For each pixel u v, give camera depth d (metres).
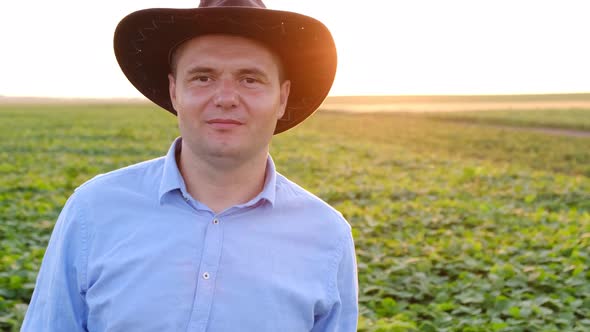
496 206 11.46
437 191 13.11
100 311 1.80
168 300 1.76
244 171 1.89
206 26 1.81
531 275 6.61
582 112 53.16
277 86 1.92
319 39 1.97
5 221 9.12
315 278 1.90
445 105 86.31
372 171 16.80
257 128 1.84
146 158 18.42
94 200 1.87
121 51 2.08
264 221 1.89
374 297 6.22
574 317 5.67
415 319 5.71
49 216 9.41
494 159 23.61
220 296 1.78
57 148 20.45
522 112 53.41
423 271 7.11
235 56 1.82
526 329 5.38
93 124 34.06
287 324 1.83
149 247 1.80
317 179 14.94
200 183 1.89
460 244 8.19
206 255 1.80
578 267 6.79
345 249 1.98
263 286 1.81
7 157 17.91
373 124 41.59
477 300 6.03
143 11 1.86
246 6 1.86
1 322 4.90
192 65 1.83
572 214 10.72
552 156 24.19
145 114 48.09
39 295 1.90
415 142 29.22
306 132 31.78
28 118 40.12
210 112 1.81
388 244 8.22
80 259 1.84
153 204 1.86
